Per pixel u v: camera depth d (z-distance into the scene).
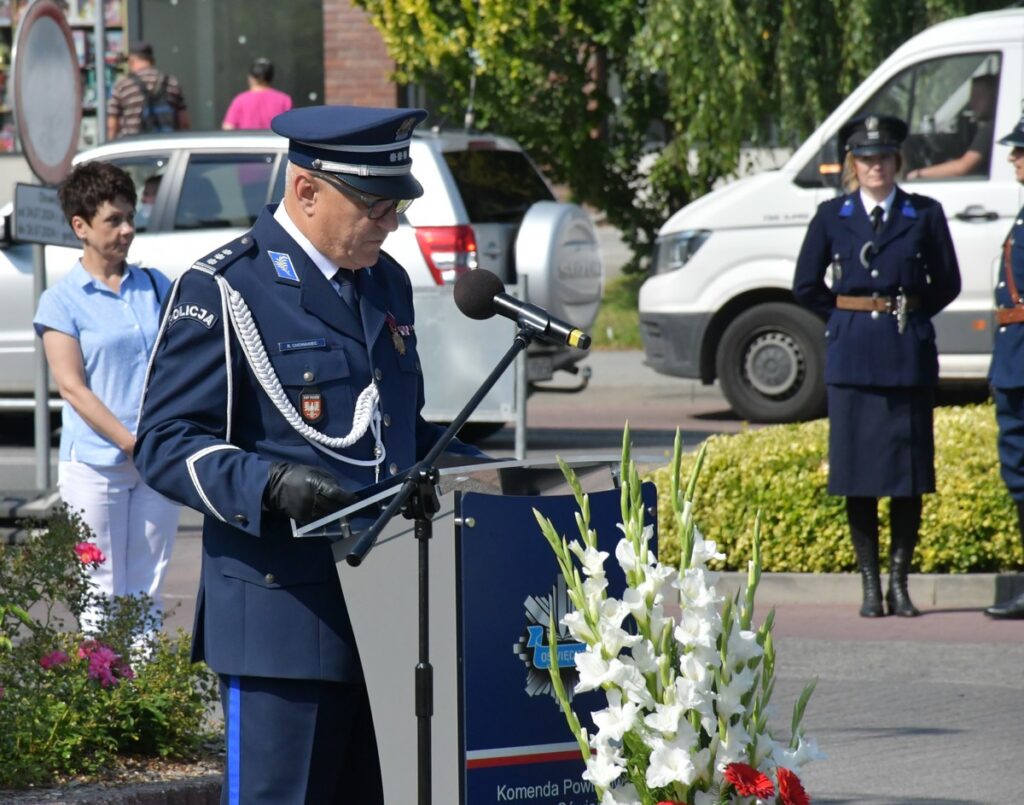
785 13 26.83
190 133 22.27
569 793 6.19
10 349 22.83
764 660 5.83
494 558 6.08
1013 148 13.75
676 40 27.11
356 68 35.00
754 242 23.06
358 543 5.71
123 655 9.41
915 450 13.78
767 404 23.12
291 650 6.19
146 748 9.31
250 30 35.88
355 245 6.35
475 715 6.02
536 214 22.14
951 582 14.59
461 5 29.48
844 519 14.79
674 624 5.80
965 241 21.56
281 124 6.30
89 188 10.65
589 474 6.58
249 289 6.29
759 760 5.79
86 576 9.55
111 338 10.65
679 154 29.66
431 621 6.04
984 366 21.70
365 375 6.39
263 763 6.26
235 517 6.03
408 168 6.36
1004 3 27.02
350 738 6.49
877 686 12.13
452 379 17.83
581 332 6.42
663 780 5.61
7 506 17.47
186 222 21.84
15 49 17.05
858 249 13.80
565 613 6.19
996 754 10.56
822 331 22.75
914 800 9.70
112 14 35.69
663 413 25.98
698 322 23.42
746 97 27.28
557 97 30.67
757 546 5.92
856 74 27.06
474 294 6.55
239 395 6.29
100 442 10.55
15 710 8.73
